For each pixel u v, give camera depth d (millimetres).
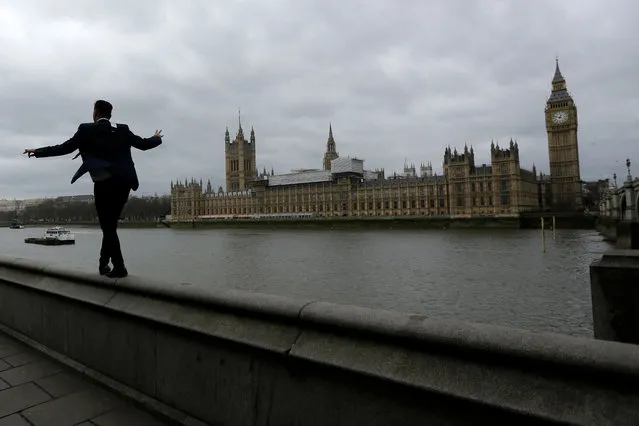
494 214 143500
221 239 106188
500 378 2646
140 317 4730
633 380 2246
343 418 3199
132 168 5676
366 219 158875
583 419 2305
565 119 159750
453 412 2730
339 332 3387
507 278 36531
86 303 5543
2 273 7742
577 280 34656
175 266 48781
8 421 4445
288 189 198000
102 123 5559
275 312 3746
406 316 3213
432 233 118562
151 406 4562
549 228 126938
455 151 154250
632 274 6988
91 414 4586
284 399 3555
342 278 38438
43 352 6316
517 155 140750
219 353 4031
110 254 5637
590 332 20766
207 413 4121
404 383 2875
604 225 88750
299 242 89312
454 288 32531
